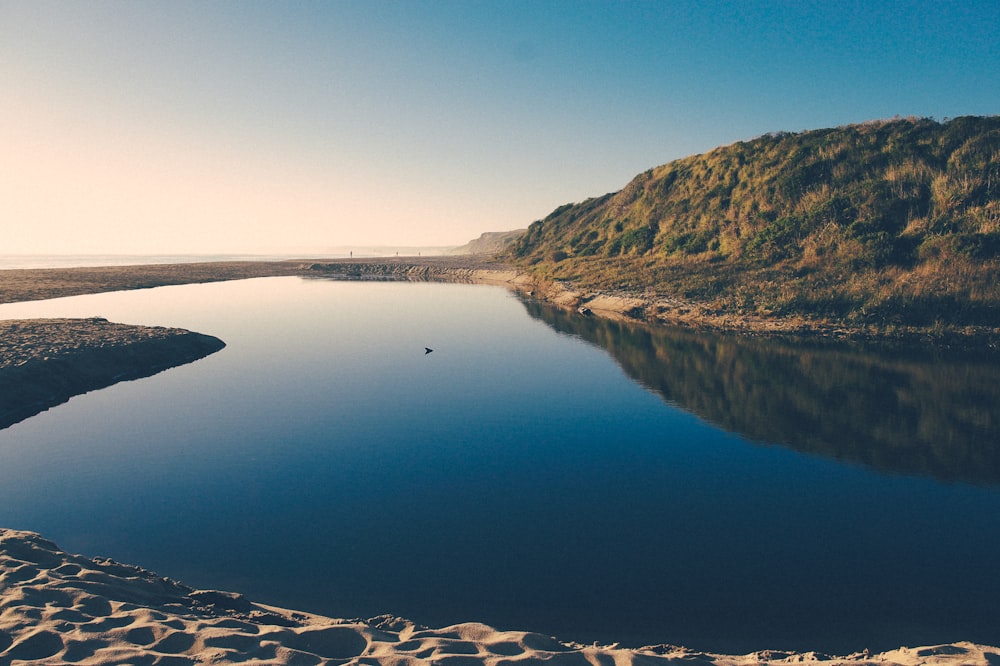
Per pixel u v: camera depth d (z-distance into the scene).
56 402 15.45
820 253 30.67
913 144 34.34
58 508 9.02
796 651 5.54
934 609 6.26
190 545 7.82
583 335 26.50
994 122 32.69
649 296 33.47
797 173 37.56
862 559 7.34
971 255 24.78
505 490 9.76
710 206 42.81
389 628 5.73
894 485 9.62
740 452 11.36
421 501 9.33
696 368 18.97
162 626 4.75
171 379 18.25
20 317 29.00
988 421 12.72
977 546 7.61
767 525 8.33
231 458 11.38
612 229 56.53
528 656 4.61
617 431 12.90
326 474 10.50
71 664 4.00
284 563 7.34
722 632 5.88
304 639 4.85
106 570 6.19
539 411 14.63
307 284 60.34
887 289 24.92
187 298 42.88
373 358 21.67
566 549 7.71
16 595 5.01
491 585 6.82
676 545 7.80
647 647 5.48
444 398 16.02
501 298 45.50
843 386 15.94
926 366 17.84
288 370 19.62
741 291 29.45
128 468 10.79
